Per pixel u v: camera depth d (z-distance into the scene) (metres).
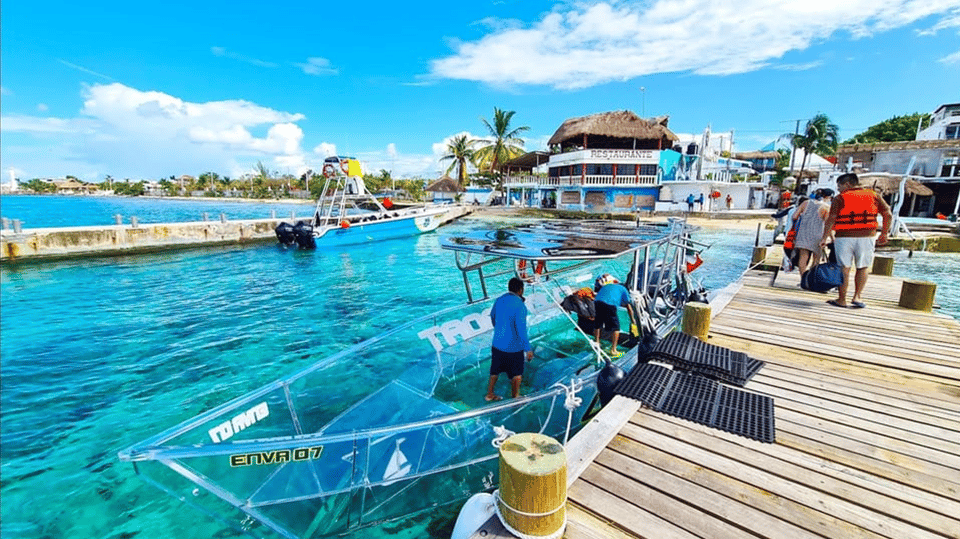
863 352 4.94
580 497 2.67
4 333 8.79
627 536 2.37
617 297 5.83
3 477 4.32
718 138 47.19
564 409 4.46
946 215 27.77
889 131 50.72
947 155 27.78
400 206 46.75
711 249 19.61
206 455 3.04
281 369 7.05
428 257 18.25
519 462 2.27
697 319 5.27
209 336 8.58
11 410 5.71
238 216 40.09
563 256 4.63
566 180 37.62
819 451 3.11
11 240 16.17
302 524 3.29
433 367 5.84
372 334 8.71
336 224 22.14
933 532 2.37
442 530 3.53
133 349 7.85
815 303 7.09
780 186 45.44
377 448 3.45
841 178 6.68
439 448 3.71
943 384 4.14
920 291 6.54
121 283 13.46
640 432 3.37
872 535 2.36
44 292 12.28
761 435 3.28
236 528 3.44
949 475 2.83
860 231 6.48
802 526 2.43
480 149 54.69
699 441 3.24
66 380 6.61
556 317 7.73
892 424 3.45
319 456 3.27
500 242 5.62
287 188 90.50
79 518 3.76
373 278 14.14
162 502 3.95
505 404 3.81
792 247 9.29
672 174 36.59
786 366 4.61
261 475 3.22
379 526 3.54
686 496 2.67
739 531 2.40
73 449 4.84
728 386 4.16
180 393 6.21
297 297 11.70
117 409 5.76
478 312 6.85
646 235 6.52
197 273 15.05
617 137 35.41
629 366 5.07
